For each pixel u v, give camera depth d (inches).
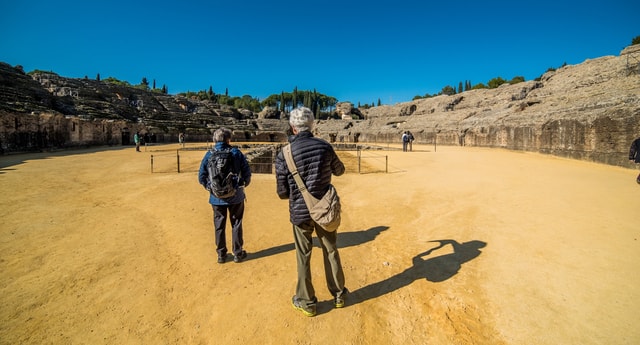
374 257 184.7
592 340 107.2
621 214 249.9
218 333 117.5
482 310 128.1
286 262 179.6
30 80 1508.4
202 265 174.9
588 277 149.3
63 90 1924.2
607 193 333.1
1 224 240.2
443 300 136.7
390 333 116.9
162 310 131.6
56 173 519.8
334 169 135.3
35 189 378.6
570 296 134.2
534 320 119.6
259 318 126.7
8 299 136.2
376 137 2324.1
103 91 2272.4
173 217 268.4
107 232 227.5
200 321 124.7
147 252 191.9
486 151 1098.7
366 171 599.2
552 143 853.2
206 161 172.9
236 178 168.9
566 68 1599.4
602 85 949.2
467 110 1881.2
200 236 221.5
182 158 848.3
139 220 258.7
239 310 132.3
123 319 124.9
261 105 5206.7
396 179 487.2
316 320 125.3
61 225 241.4
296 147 127.3
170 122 2079.2
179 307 134.1
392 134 2142.0
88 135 1327.5
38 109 1119.0
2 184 404.5
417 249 195.0
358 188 415.8
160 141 1897.1
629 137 575.8
